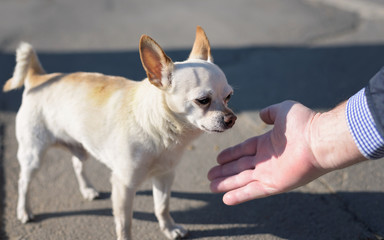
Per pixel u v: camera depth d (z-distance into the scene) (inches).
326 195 33.3
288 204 32.8
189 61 26.7
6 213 32.0
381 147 21.8
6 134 40.3
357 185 33.9
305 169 25.0
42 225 31.3
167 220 30.6
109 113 27.9
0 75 50.8
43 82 30.5
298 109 26.0
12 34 64.9
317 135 24.2
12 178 35.1
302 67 52.9
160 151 27.2
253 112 43.4
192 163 37.2
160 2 81.9
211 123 25.6
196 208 32.9
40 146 30.3
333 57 55.2
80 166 33.4
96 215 32.2
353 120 22.7
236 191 27.3
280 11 74.0
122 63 54.6
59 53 58.0
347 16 69.8
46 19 72.4
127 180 27.7
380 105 21.7
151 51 25.5
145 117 26.7
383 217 31.1
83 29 67.6
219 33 64.2
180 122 26.5
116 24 69.7
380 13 70.4
